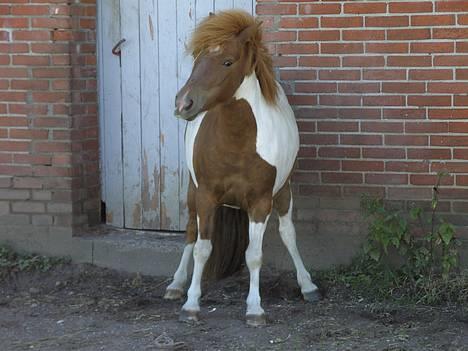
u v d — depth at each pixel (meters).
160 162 7.50
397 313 6.62
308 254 7.11
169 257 7.20
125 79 7.48
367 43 6.93
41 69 7.24
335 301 6.80
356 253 7.05
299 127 7.05
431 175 6.94
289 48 7.02
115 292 7.02
